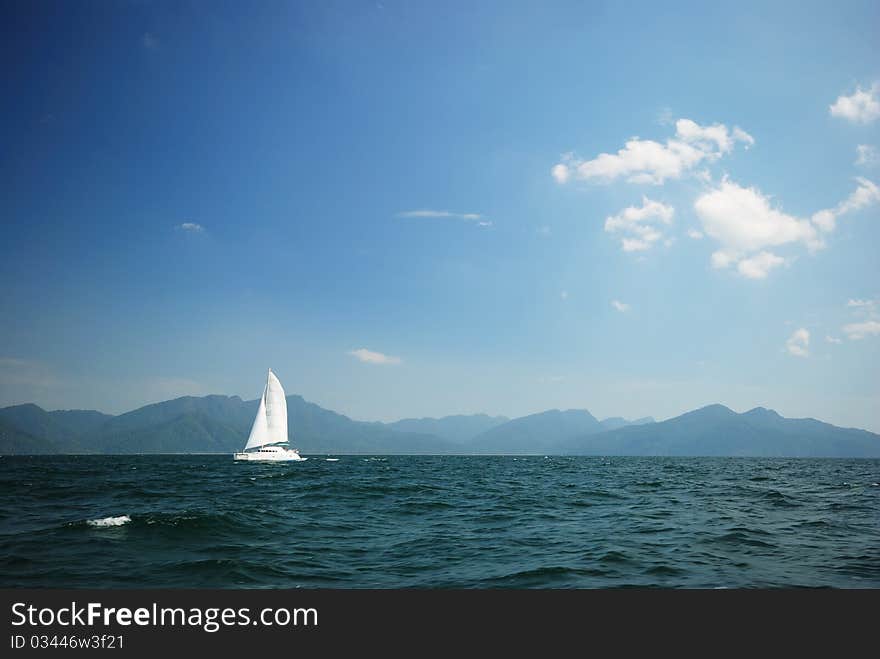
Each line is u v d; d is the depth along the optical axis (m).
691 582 17.08
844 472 112.88
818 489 56.84
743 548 22.08
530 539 24.36
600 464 180.25
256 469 105.81
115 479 69.75
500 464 170.75
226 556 20.34
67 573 18.08
